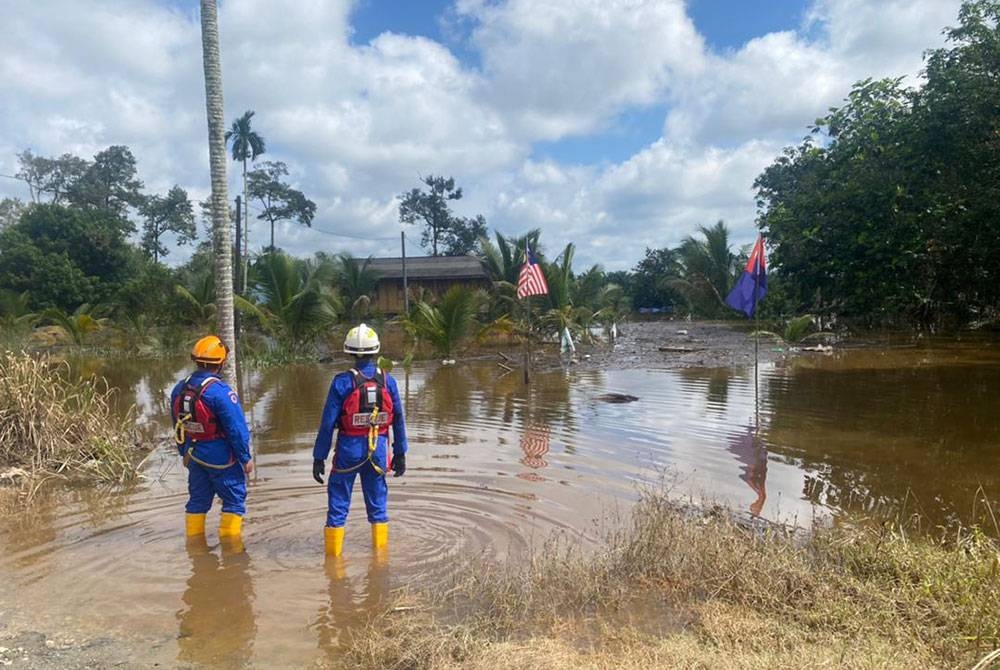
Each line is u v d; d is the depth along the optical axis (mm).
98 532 5527
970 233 17438
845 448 7703
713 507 5504
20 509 6125
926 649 3281
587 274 28516
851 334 22844
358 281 33719
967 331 22078
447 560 4840
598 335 26797
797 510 5723
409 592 4332
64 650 3684
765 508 5777
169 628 3930
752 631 3598
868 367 14539
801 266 21734
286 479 6961
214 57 8328
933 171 17703
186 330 25516
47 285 30078
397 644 3580
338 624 3963
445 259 38750
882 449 7613
